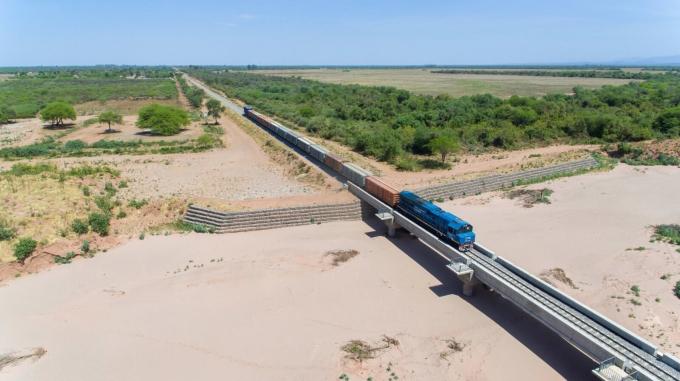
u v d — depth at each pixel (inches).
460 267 1246.3
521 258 1462.8
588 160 2551.7
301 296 1263.5
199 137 3334.2
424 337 1085.8
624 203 1935.3
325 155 2442.2
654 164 2518.5
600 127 3193.9
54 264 1454.2
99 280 1359.5
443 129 3206.2
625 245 1534.2
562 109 4030.5
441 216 1423.5
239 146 3287.4
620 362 868.6
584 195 2049.7
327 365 984.3
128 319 1157.7
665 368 864.9
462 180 2176.4
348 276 1379.2
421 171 2412.6
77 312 1190.3
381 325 1130.7
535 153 2805.1
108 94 6373.0
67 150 2967.5
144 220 1770.4
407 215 1644.9
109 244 1594.5
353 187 1998.0
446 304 1230.9
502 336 1094.4
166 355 1019.3
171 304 1226.0
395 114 4151.1
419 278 1370.6
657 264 1381.6
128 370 973.8
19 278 1370.6
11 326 1127.0
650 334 1073.5
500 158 2682.1
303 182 2298.2
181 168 2583.7
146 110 3695.9
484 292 1295.5
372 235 1699.1
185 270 1417.3
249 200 1925.4
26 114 4672.7
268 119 3900.1
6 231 1480.1
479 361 1005.2
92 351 1034.1
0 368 979.9
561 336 1025.5
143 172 2436.0
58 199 1756.9
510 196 2074.3
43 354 1024.2
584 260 1444.4
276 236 1685.5
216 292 1285.7
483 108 4222.4
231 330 1108.5
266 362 994.1
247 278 1364.4
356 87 6727.4
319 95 5664.4
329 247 1584.6
